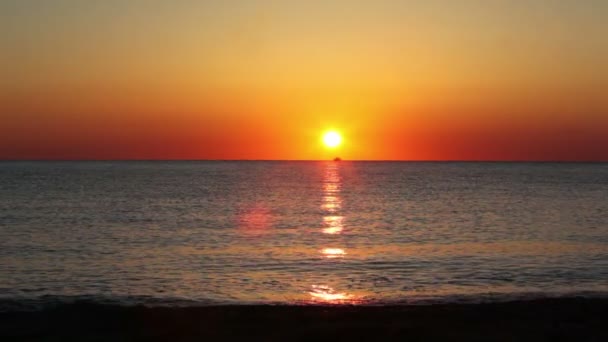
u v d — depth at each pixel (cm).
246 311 1905
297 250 3703
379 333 1634
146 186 11412
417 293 2477
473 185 12556
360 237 4381
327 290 2539
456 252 3638
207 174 19812
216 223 5291
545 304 2005
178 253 3553
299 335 1616
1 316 1808
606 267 3123
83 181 13275
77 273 2903
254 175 19325
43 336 1616
